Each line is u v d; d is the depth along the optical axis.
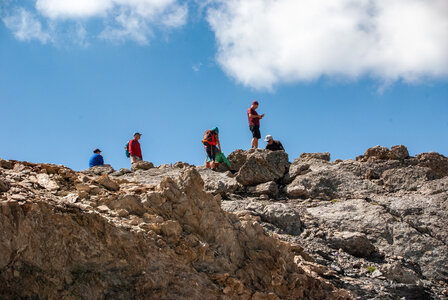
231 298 9.62
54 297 8.26
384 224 14.76
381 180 17.33
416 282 12.83
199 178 11.01
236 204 15.17
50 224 8.55
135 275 8.88
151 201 10.48
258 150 18.53
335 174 17.44
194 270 9.52
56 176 11.07
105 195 10.55
